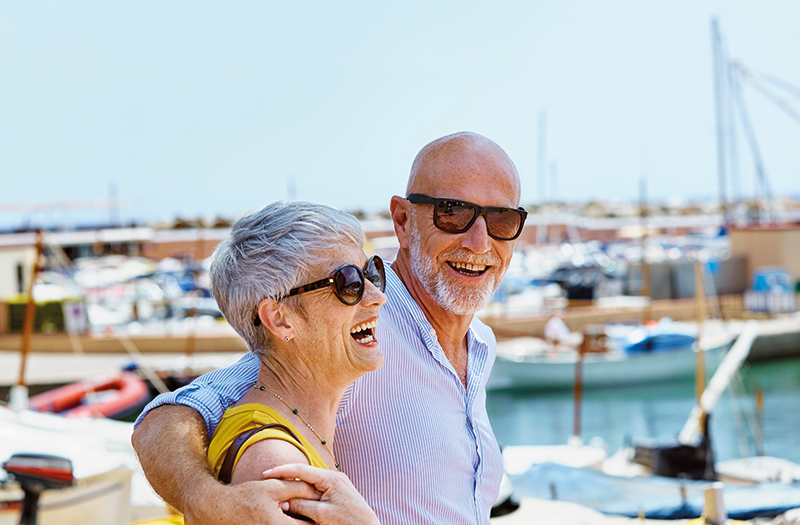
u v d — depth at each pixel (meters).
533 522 4.85
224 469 1.13
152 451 1.20
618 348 20.83
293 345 1.30
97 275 31.61
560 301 26.81
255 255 1.28
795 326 23.50
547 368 19.06
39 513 4.07
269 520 1.02
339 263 1.29
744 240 28.70
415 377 1.74
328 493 1.08
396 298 1.82
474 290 1.91
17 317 21.45
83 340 20.70
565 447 8.48
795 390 19.09
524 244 47.75
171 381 16.14
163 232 44.22
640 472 8.37
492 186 1.92
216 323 23.47
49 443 5.20
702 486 5.58
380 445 1.65
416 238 1.95
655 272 27.25
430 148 1.98
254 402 1.27
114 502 4.64
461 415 1.85
